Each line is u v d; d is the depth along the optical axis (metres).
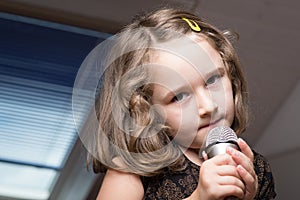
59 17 2.24
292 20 2.15
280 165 2.57
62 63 2.78
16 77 2.92
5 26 2.52
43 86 2.96
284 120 2.45
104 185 1.17
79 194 3.13
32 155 3.41
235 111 1.24
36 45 2.67
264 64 2.32
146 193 1.19
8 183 3.61
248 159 1.05
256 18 2.15
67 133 3.12
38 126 3.19
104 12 2.16
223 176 1.04
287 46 2.26
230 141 1.08
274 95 2.41
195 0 2.06
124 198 1.15
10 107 3.12
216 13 2.13
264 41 2.25
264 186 1.27
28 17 2.29
